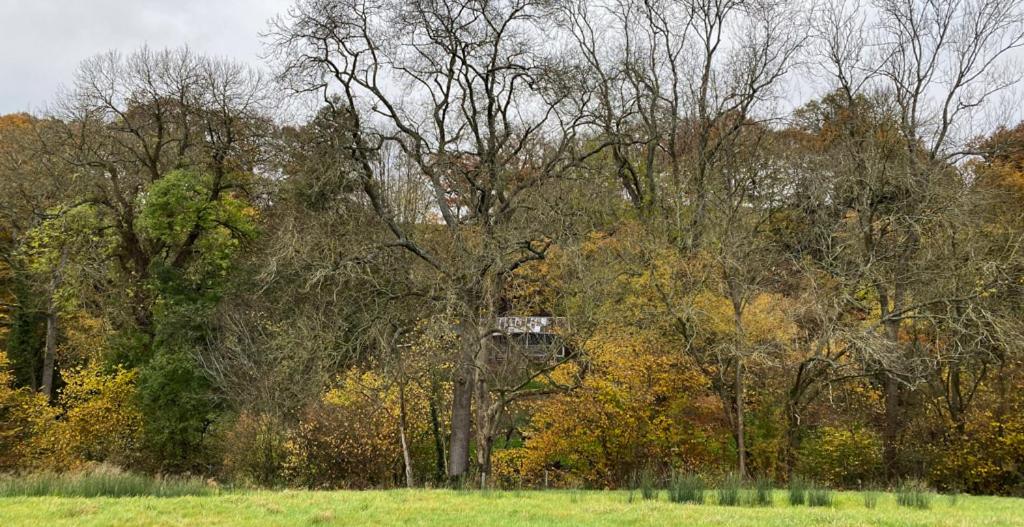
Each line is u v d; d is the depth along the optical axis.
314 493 13.13
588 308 18.36
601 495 13.76
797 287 22.38
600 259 21.20
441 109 21.98
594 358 19.97
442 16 20.02
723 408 21.27
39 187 30.98
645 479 14.62
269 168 30.14
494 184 20.80
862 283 19.72
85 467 23.11
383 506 11.20
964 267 19.45
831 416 22.14
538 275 21.69
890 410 21.91
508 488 19.62
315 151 20.05
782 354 19.36
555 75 20.75
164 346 25.48
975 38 24.12
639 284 20.41
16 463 23.20
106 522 9.39
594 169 25.94
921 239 20.50
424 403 22.08
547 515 10.45
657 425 21.05
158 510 10.43
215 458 24.03
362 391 20.25
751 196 24.73
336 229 20.31
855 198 21.22
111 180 30.52
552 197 20.89
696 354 19.88
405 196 28.77
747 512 10.71
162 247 30.06
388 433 21.64
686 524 9.52
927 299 19.86
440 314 17.56
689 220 21.91
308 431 21.23
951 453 21.12
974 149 24.38
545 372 20.77
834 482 20.95
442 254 21.09
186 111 29.39
